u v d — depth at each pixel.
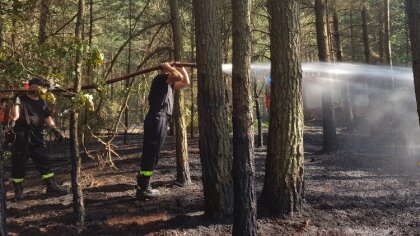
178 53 6.46
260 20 13.34
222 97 4.90
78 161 4.57
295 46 4.91
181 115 6.65
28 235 4.50
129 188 6.67
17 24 4.73
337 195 5.93
